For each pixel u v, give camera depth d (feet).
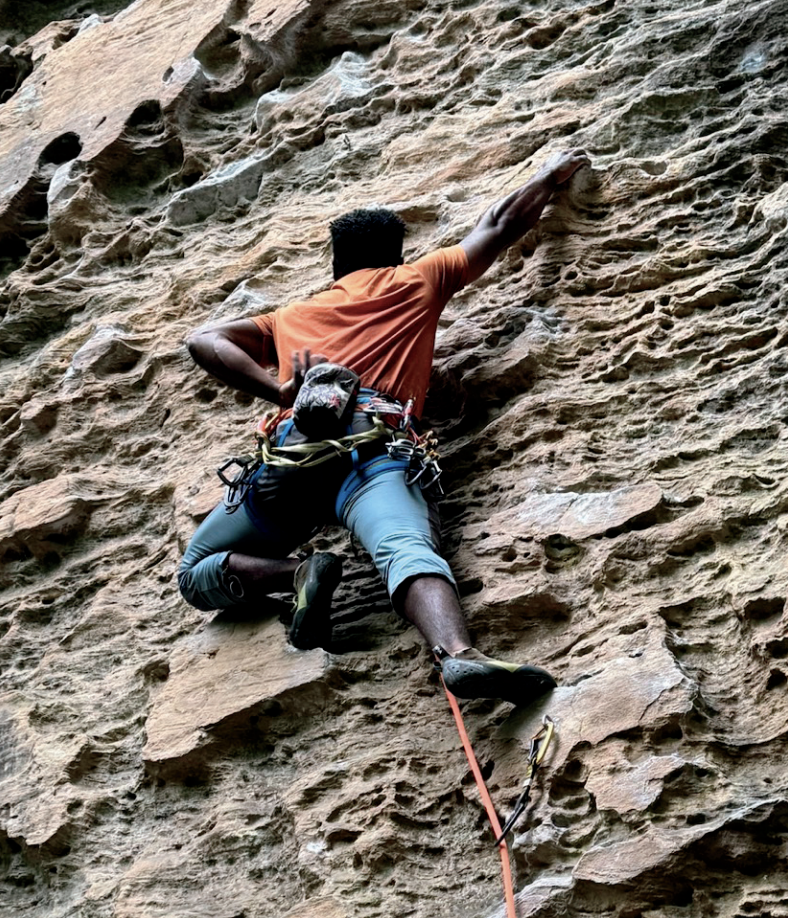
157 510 16.94
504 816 11.71
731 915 10.34
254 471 13.93
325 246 18.71
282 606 14.46
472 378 15.44
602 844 11.07
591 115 17.80
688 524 13.05
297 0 21.97
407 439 13.57
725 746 11.31
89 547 16.98
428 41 20.75
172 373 18.29
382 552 12.83
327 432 13.48
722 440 13.79
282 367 14.57
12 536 17.03
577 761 11.64
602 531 13.41
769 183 15.89
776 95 16.65
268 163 20.67
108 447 18.07
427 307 14.69
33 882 13.43
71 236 21.57
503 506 14.25
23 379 19.48
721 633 12.25
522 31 19.95
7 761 14.42
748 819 10.61
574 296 15.97
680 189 16.25
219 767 13.44
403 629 13.79
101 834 13.46
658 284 15.60
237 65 22.72
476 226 15.76
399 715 13.00
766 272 15.02
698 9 18.61
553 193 16.62
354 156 19.86
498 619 13.12
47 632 16.17
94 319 20.04
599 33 19.20
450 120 19.31
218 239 20.03
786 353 14.08
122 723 14.52
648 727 11.50
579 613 12.99
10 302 21.18
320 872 11.97
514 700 12.23
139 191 22.12
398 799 12.19
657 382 14.65
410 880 11.71
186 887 12.60
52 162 23.16
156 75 22.94
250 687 13.57
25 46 26.81
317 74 21.98
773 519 12.85
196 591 14.30
